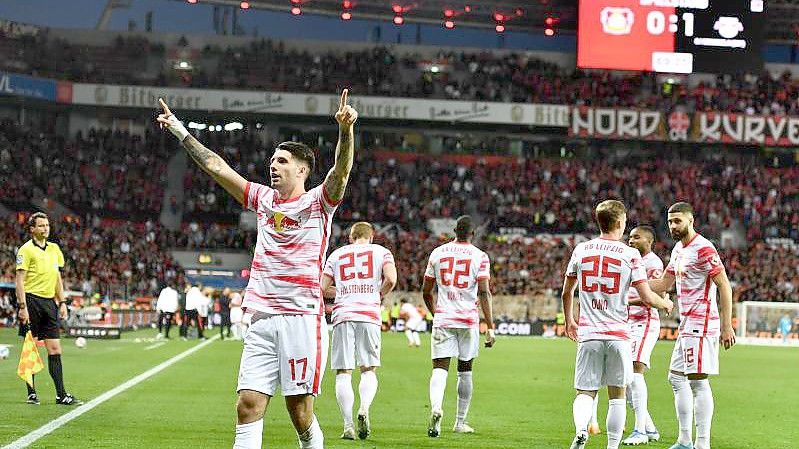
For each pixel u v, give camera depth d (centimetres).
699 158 6066
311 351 622
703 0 4678
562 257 5238
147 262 4972
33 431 966
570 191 5794
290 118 5819
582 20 4709
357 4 5612
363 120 5862
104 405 1231
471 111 5644
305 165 638
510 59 6178
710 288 949
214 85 5612
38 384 1479
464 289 1093
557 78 5994
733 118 5684
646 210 5662
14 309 3925
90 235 4931
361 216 5575
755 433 1177
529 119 5659
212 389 1505
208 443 932
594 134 5662
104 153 5588
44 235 1204
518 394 1617
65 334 3209
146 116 5844
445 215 5641
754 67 4659
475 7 5681
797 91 5944
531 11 5709
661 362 2794
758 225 5594
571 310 903
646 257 1102
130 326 4075
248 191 639
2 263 4103
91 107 5709
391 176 5806
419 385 1731
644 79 6028
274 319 623
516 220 5591
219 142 5822
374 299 1048
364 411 1014
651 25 4688
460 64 6119
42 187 5281
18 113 5731
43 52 5709
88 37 5941
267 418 1166
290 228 627
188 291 3328
